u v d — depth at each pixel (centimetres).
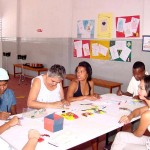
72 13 600
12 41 813
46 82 244
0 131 170
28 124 189
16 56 808
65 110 229
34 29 734
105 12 518
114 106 251
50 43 683
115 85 480
